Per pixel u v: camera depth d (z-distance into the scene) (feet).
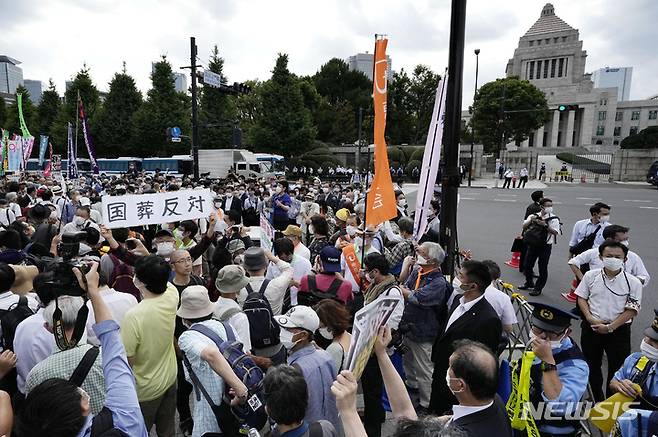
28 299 11.53
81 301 7.98
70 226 22.45
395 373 6.77
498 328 11.16
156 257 10.09
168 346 10.07
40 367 7.52
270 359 9.96
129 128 150.92
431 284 13.70
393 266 19.65
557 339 9.24
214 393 8.56
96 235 16.89
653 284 27.40
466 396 6.47
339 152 167.63
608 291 13.96
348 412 5.58
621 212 60.85
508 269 32.89
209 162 111.45
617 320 13.57
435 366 11.87
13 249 15.53
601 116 269.85
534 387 8.92
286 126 143.02
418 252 14.20
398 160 139.74
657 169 105.81
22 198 33.32
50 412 5.00
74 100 151.64
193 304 9.46
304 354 8.71
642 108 282.56
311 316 8.79
